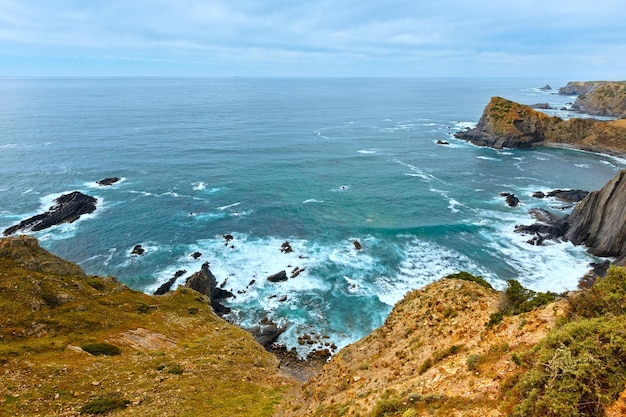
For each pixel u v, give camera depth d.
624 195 57.72
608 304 13.95
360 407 17.23
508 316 18.48
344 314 48.47
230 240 66.81
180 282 54.62
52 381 25.16
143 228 70.56
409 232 69.62
